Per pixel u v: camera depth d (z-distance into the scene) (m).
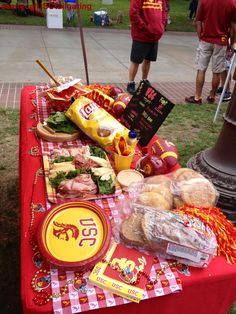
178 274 1.00
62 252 1.02
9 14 12.22
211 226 1.12
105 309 0.92
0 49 7.29
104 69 6.53
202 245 1.01
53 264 0.97
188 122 4.45
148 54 5.13
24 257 1.03
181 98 5.32
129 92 5.29
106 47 8.44
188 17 15.71
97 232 1.11
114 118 1.79
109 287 0.94
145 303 0.97
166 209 1.18
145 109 1.73
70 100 1.97
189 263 1.03
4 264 2.16
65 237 1.08
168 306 1.02
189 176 1.34
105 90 2.22
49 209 1.18
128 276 0.97
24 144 1.72
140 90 1.79
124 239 1.07
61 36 9.38
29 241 1.09
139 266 1.01
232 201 2.50
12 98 4.66
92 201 1.30
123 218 1.17
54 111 2.06
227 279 1.04
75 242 1.06
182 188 1.26
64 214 1.17
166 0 4.80
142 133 1.73
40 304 0.89
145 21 4.70
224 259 1.07
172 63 7.47
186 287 1.00
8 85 5.16
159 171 1.44
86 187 1.30
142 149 1.69
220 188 2.53
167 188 1.27
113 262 1.01
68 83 2.09
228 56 4.69
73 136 1.75
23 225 1.17
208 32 4.52
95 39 9.37
